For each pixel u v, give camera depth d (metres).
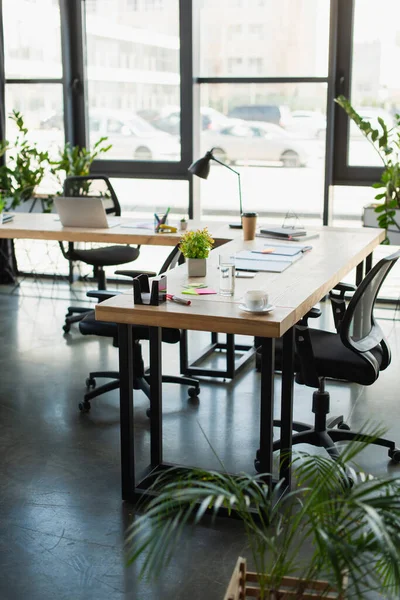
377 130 5.53
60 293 6.61
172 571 2.60
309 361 3.21
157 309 2.93
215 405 4.14
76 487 3.20
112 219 5.52
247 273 3.61
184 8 6.17
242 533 2.83
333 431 3.51
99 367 4.74
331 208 6.27
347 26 5.92
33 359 4.89
